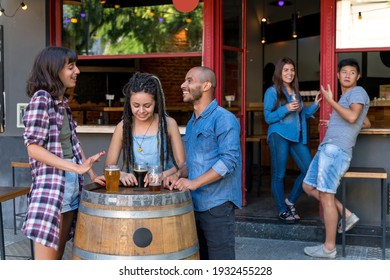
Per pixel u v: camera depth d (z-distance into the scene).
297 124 4.75
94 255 2.25
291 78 4.72
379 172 4.08
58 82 2.55
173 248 2.28
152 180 2.37
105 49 5.32
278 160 4.78
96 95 7.87
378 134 4.57
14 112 5.23
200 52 4.99
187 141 2.73
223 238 2.62
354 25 4.63
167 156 2.66
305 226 4.59
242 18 5.29
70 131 2.73
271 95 4.79
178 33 5.07
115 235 2.22
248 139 5.95
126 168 2.69
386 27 4.57
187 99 2.64
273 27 10.03
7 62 5.24
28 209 2.55
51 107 2.53
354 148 4.64
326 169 4.03
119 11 5.28
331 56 4.66
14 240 4.83
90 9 5.33
